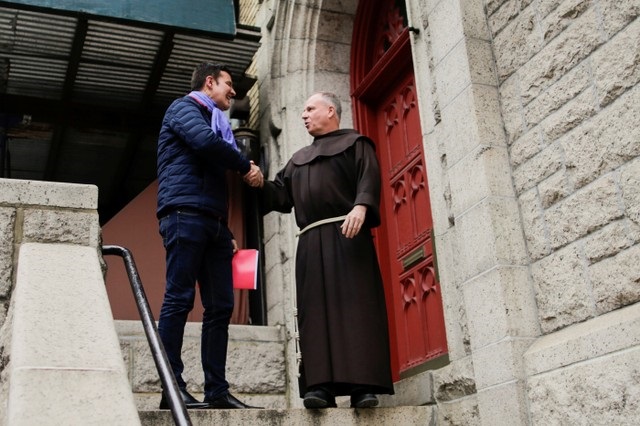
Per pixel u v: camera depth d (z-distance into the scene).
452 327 4.67
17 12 6.10
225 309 4.48
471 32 4.62
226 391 4.39
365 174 4.52
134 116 7.61
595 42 3.90
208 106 4.62
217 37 6.75
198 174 4.45
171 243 4.34
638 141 3.58
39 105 7.27
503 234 4.18
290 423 4.13
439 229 4.90
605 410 3.44
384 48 6.88
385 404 5.18
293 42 7.22
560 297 3.93
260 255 6.95
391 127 6.45
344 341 4.29
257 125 7.61
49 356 2.66
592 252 3.77
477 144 4.37
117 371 2.67
